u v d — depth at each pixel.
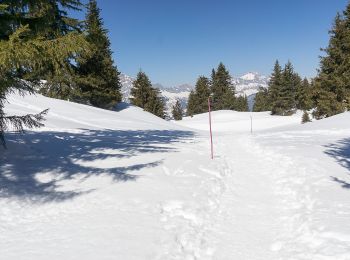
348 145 17.66
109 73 46.44
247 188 10.71
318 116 46.72
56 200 8.58
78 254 6.00
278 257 6.38
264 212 8.62
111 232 6.89
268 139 21.31
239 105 97.69
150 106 71.31
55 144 15.01
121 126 29.88
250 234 7.36
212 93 95.94
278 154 15.29
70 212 7.91
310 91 47.25
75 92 42.31
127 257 5.94
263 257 6.43
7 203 8.21
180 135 25.38
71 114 30.69
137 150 15.30
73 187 9.55
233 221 8.06
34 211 7.92
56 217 7.63
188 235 7.00
